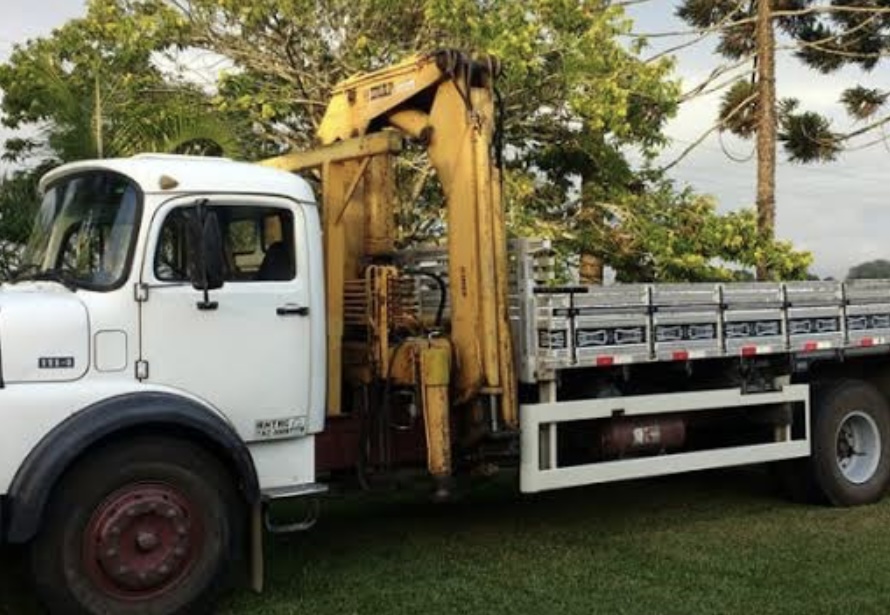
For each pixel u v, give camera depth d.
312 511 7.00
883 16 19.41
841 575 7.00
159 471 5.92
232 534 6.20
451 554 7.70
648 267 15.74
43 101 13.31
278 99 14.59
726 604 6.37
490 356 7.35
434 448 7.24
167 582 5.93
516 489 10.09
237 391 6.44
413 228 14.31
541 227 14.59
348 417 7.41
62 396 5.78
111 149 12.66
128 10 15.36
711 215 15.48
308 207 6.84
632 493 10.06
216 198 6.45
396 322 7.61
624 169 16.00
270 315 6.58
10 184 12.40
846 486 9.42
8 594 6.73
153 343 6.16
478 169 7.38
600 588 6.76
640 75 14.91
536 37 14.20
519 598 6.54
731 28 19.70
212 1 15.02
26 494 5.54
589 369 8.04
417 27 15.36
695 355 8.41
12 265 8.16
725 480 10.66
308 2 14.84
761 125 18.17
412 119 7.90
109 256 6.20
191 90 15.22
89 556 5.73
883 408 9.78
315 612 6.29
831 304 9.43
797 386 9.27
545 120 15.39
